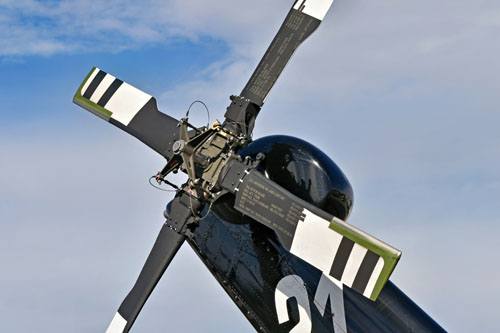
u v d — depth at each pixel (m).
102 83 8.31
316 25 7.41
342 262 5.43
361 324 6.78
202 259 7.63
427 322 6.87
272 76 7.41
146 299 6.85
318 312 6.88
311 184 6.55
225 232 7.60
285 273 7.16
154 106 7.89
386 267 5.17
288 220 5.89
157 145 7.59
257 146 6.99
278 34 7.62
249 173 6.41
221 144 6.82
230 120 7.40
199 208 6.92
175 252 6.95
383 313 6.85
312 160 6.66
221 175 6.58
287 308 7.00
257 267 7.30
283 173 6.63
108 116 8.07
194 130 7.23
